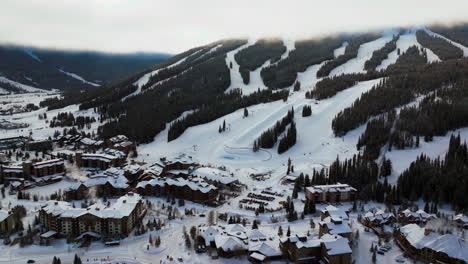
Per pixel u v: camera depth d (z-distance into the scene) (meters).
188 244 134.12
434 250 116.06
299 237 123.62
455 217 143.12
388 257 122.56
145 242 138.50
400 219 149.25
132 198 159.50
